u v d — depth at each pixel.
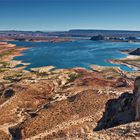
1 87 100.81
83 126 61.91
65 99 78.12
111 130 31.70
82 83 112.69
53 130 61.62
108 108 52.53
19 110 77.12
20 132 62.91
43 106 77.12
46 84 99.62
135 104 44.66
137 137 29.28
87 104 72.62
